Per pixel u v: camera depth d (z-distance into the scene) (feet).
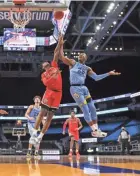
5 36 56.75
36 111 28.25
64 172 11.96
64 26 40.60
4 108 85.81
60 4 20.97
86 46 74.74
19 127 62.49
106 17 58.80
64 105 86.99
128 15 58.90
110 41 75.00
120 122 81.92
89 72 18.04
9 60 76.18
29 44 58.18
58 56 16.55
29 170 13.19
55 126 90.74
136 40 75.10
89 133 83.25
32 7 20.75
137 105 73.67
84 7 58.03
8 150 71.26
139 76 77.56
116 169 13.26
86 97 17.39
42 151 73.15
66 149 76.69
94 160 24.16
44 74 16.37
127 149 54.90
